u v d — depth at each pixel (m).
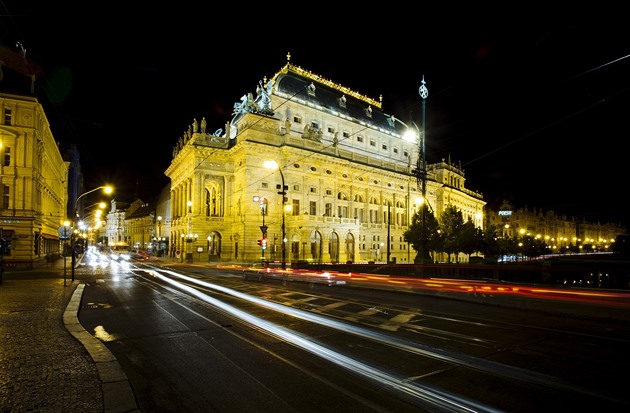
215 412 5.38
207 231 58.78
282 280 27.22
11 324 10.59
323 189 63.59
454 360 7.75
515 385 6.37
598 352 8.39
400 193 78.12
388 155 82.44
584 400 5.75
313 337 9.66
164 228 97.69
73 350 7.96
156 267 43.94
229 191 61.25
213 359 7.84
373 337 9.66
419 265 34.69
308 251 56.19
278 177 58.62
